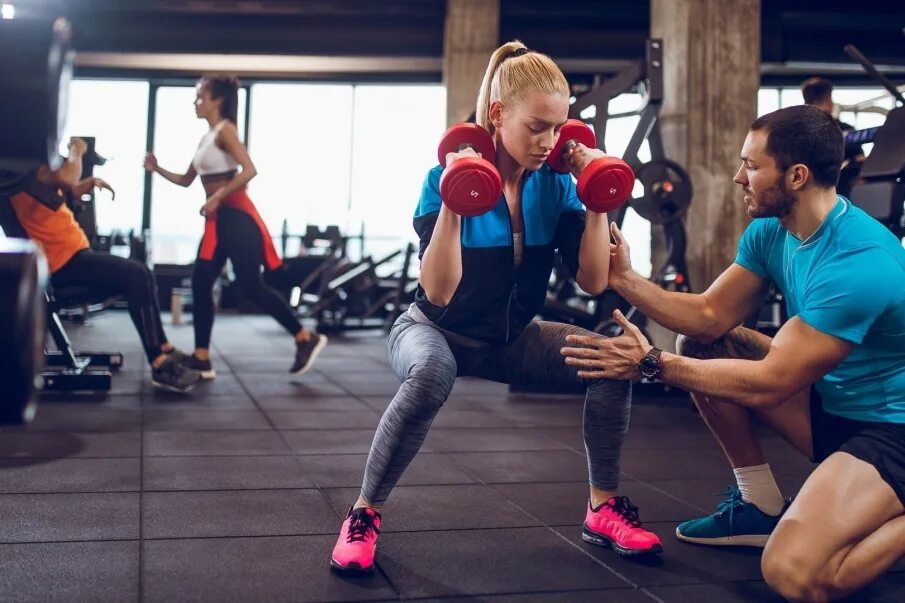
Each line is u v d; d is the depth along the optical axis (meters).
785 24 7.79
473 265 1.55
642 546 1.64
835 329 1.38
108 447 2.57
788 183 1.45
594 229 1.55
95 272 3.38
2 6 1.17
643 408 3.74
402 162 9.64
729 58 5.40
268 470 2.33
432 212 1.52
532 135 1.42
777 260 1.65
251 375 4.38
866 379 1.49
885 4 7.84
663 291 1.73
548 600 1.44
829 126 1.45
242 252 3.89
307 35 7.70
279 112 9.71
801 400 1.64
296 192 9.77
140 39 7.60
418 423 1.49
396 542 1.73
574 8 7.58
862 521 1.34
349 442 2.75
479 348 1.64
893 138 2.91
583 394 4.01
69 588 1.41
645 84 4.58
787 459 2.67
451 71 7.49
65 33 0.72
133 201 9.66
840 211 1.48
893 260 1.42
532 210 1.59
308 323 8.45
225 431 2.88
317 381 4.25
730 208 5.39
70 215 3.33
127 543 1.67
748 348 1.77
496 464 2.51
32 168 0.72
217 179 3.84
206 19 7.69
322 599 1.41
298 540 1.72
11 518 1.81
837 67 8.02
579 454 2.68
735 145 5.41
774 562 1.38
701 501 2.13
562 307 4.59
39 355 0.71
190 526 1.80
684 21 5.36
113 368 4.30
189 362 4.09
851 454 1.40
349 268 7.77
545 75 1.40
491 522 1.90
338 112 9.77
